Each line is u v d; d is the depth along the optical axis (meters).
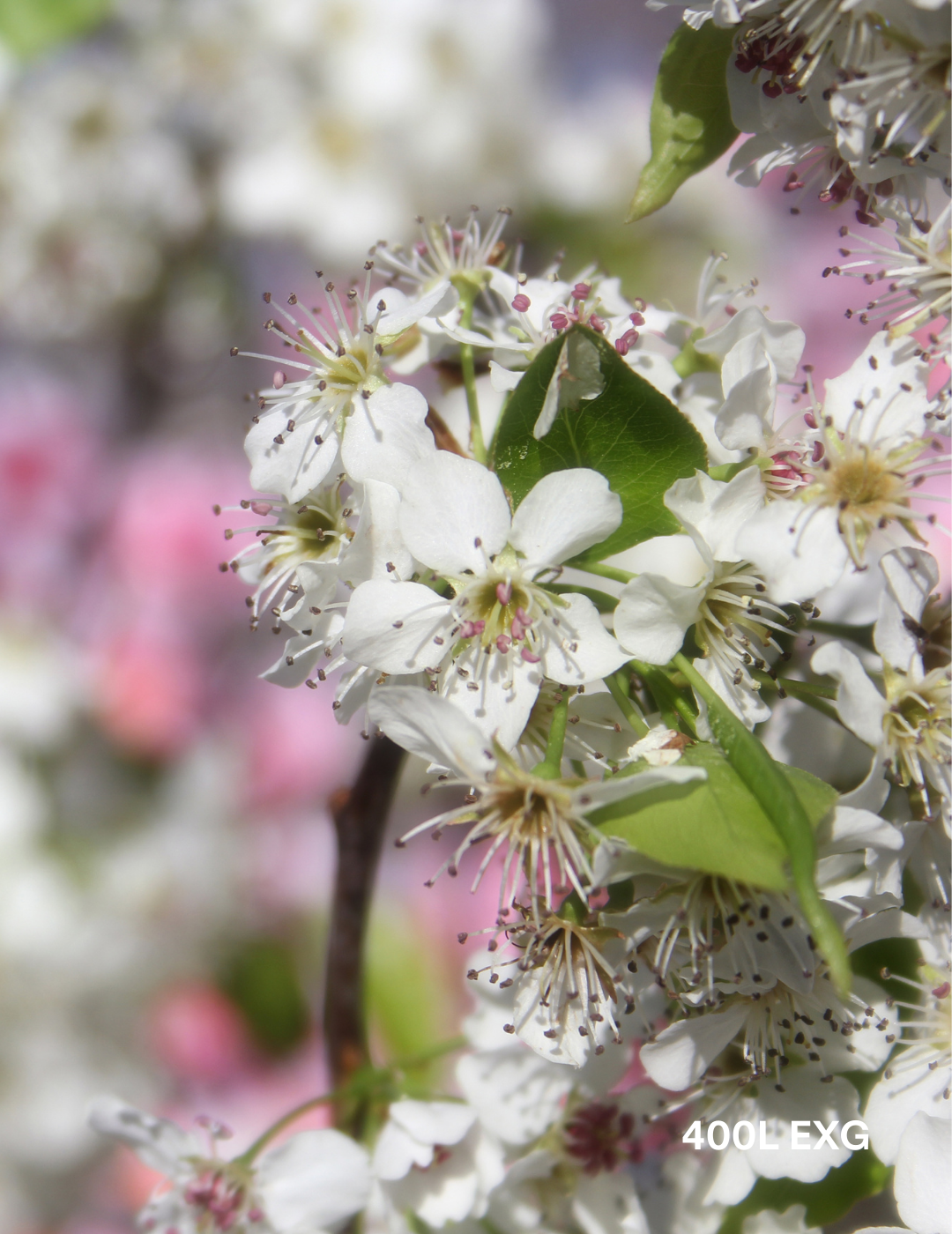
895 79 0.36
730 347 0.37
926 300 0.37
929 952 0.37
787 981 0.35
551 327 0.37
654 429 0.36
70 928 0.57
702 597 0.36
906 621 0.36
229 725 0.66
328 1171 0.39
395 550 0.36
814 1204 0.38
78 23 0.48
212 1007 0.60
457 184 0.64
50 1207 0.58
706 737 0.35
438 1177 0.39
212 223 0.67
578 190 0.63
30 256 0.66
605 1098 0.39
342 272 0.65
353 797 0.39
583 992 0.35
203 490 0.68
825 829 0.34
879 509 0.36
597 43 0.87
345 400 0.36
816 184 0.37
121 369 0.73
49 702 0.61
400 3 0.63
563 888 0.35
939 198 0.38
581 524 0.35
